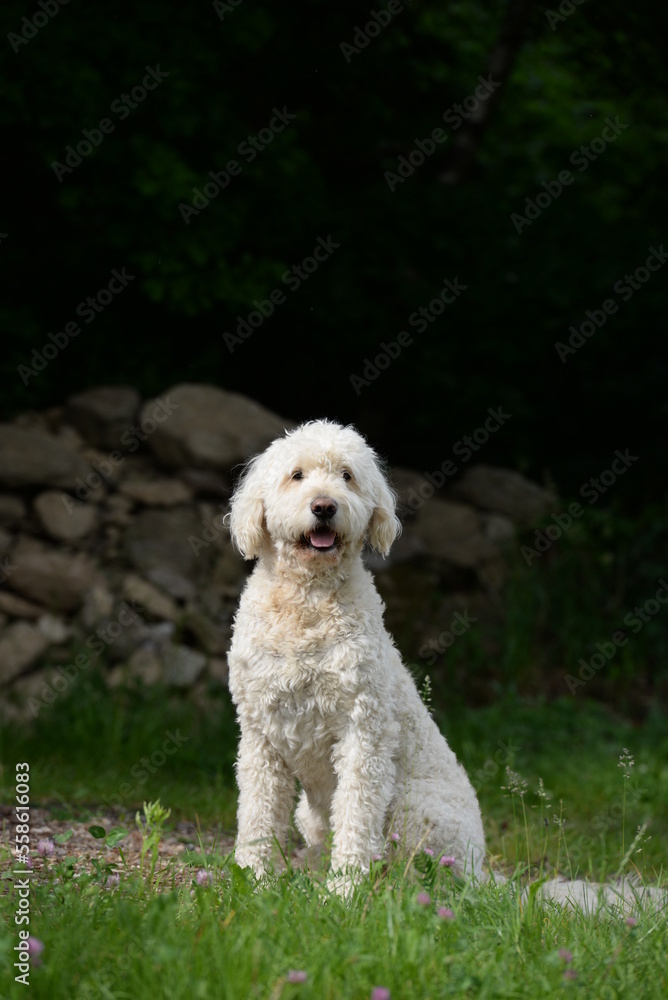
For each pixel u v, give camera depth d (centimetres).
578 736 1224
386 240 1527
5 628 1132
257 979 381
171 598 1211
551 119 1875
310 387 1619
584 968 422
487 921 466
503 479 1563
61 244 1403
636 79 1759
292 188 1433
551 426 1781
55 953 397
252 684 571
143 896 477
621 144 1842
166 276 1364
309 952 405
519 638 1402
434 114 1675
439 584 1439
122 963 395
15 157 1372
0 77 1241
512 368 1688
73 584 1180
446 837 578
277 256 1509
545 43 1745
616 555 1587
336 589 573
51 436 1328
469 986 388
